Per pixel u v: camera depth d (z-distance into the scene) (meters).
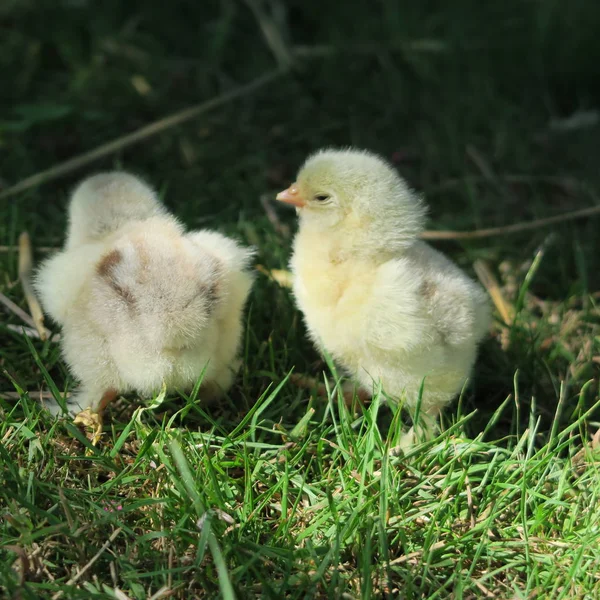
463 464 0.41
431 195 0.60
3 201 0.54
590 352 0.48
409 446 0.43
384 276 0.42
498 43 0.72
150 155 0.61
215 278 0.41
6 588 0.37
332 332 0.43
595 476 0.41
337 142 0.63
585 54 0.71
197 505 0.38
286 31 0.70
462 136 0.63
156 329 0.40
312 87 0.67
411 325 0.41
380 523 0.38
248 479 0.40
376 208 0.42
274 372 0.45
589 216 0.57
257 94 0.65
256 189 0.58
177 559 0.38
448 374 0.43
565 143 0.64
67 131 0.62
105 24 0.70
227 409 0.45
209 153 0.61
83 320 0.42
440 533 0.40
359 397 0.46
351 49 0.69
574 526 0.40
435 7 0.75
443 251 0.55
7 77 0.66
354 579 0.38
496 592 0.38
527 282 0.48
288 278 0.50
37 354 0.43
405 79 0.68
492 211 0.59
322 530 0.39
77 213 0.45
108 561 0.38
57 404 0.43
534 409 0.44
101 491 0.40
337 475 0.41
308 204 0.43
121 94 0.65
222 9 0.74
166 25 0.73
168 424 0.41
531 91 0.69
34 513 0.39
